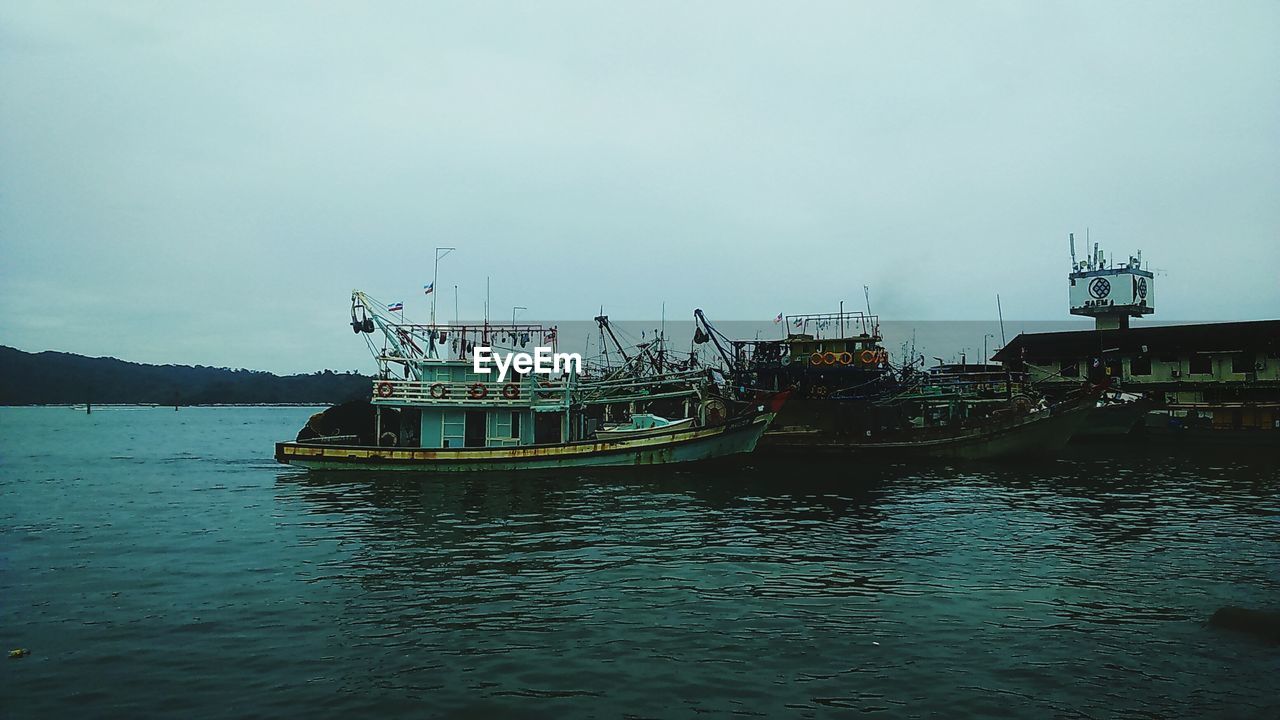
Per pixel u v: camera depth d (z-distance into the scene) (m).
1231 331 79.31
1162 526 30.02
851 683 14.62
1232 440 65.88
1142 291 94.56
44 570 23.48
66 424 154.38
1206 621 18.12
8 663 15.76
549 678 14.88
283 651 16.36
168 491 42.09
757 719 13.19
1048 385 85.19
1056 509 34.09
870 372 65.81
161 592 20.89
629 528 29.55
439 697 14.06
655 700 13.91
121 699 14.04
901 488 40.81
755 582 21.69
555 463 45.81
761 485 41.69
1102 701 13.88
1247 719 13.19
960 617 18.48
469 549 25.97
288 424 165.75
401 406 46.84
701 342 59.91
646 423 51.47
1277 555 24.91
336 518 32.09
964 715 13.34
